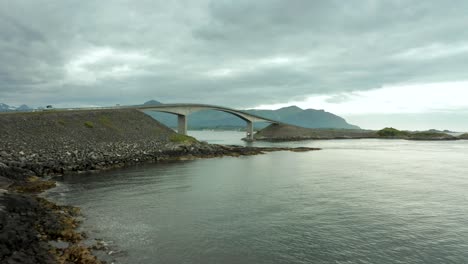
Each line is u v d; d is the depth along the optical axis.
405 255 18.48
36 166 41.75
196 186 37.50
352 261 17.67
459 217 25.67
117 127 73.81
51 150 49.44
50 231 20.05
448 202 30.38
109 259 17.45
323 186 38.00
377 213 26.55
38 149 48.31
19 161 41.94
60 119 64.38
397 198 31.88
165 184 38.50
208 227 22.92
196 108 129.88
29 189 33.41
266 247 19.47
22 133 52.34
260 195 32.97
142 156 61.38
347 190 35.62
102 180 40.41
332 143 147.38
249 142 155.88
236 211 26.94
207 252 18.70
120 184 38.06
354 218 25.19
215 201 30.33
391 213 26.62
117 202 29.58
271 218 25.05
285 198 31.66
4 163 39.09
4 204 22.20
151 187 36.56
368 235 21.53
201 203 29.55
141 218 24.84
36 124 57.88
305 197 32.12
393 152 92.94
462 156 79.56
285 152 91.75
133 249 18.91
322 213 26.48
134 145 66.25
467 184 39.62
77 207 27.20
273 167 56.41
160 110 109.12
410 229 22.77
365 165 59.97
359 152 93.06
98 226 22.77
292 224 23.67
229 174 47.25
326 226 23.27
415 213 26.66
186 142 80.62
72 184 37.47
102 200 30.19
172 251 18.75
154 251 18.70
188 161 64.62
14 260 14.55
